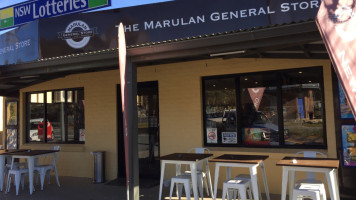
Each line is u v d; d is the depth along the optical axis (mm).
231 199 5270
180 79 7152
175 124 7156
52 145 8867
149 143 7762
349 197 5496
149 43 4523
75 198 6254
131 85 5152
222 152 6543
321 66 5930
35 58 5000
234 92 6758
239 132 6648
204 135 6984
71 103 8859
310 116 6094
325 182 5574
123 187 7035
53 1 6883
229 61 6668
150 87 7840
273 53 6000
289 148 6188
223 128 6828
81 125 8664
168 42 4887
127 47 5098
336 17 2473
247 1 4020
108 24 4668
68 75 8562
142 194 6305
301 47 5051
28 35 5102
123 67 3799
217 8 4156
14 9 7258
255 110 6574
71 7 6680
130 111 5125
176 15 4352
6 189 6855
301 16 3787
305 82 6141
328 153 5699
